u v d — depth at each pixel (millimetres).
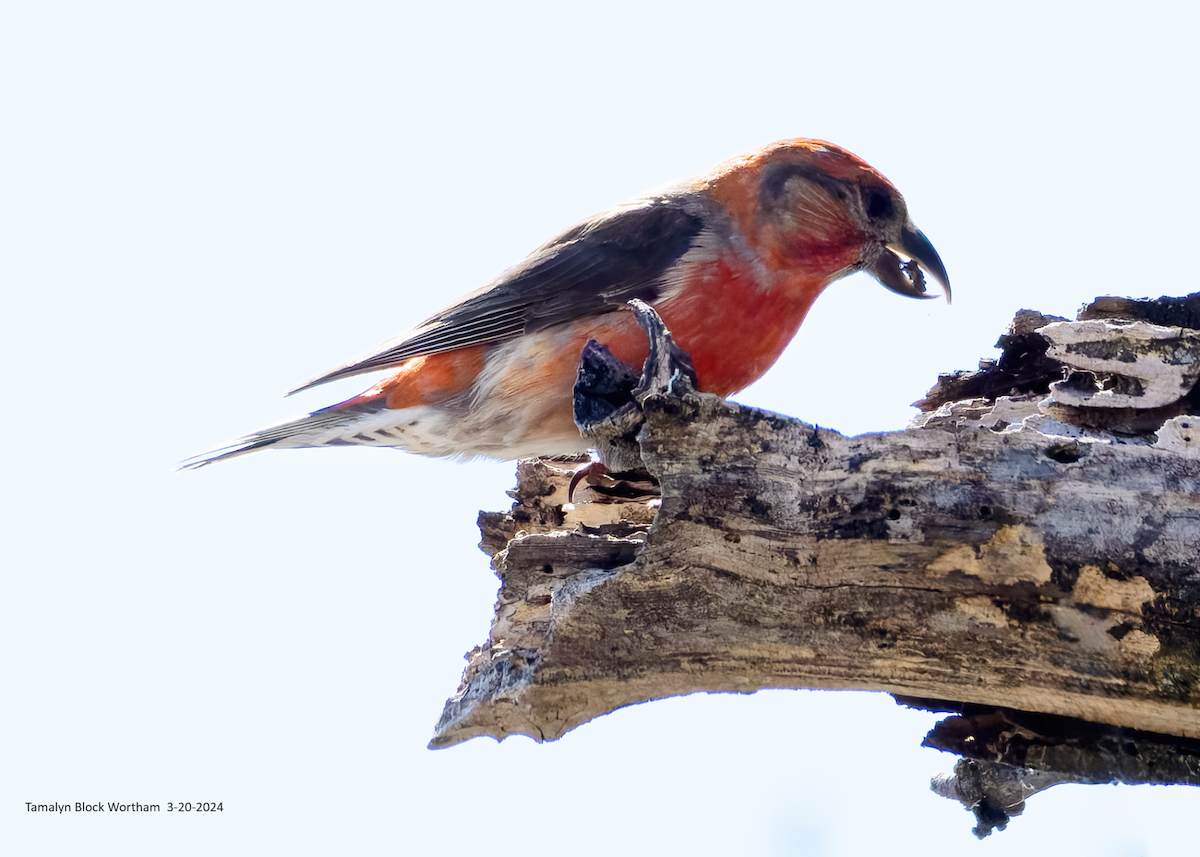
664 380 6906
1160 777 6637
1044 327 7316
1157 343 7086
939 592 6680
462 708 7043
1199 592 6422
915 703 7219
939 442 6734
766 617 6793
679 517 6734
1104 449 6688
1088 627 6543
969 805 7984
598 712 7059
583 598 6781
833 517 6715
